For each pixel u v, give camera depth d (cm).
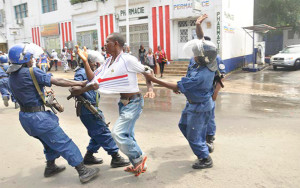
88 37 1948
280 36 2584
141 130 534
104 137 357
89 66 320
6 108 784
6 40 2703
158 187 315
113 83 309
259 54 1862
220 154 404
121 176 345
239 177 332
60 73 1798
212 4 1378
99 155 417
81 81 317
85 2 1880
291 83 1169
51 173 353
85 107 346
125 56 309
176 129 538
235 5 1591
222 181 324
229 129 529
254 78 1341
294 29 2450
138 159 327
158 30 1575
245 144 444
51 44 2264
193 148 353
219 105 767
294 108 717
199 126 344
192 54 327
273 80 1264
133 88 315
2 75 748
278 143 445
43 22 2270
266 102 804
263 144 442
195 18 1460
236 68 1683
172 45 1540
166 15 1527
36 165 387
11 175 358
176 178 335
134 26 1683
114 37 310
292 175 334
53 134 309
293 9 2338
